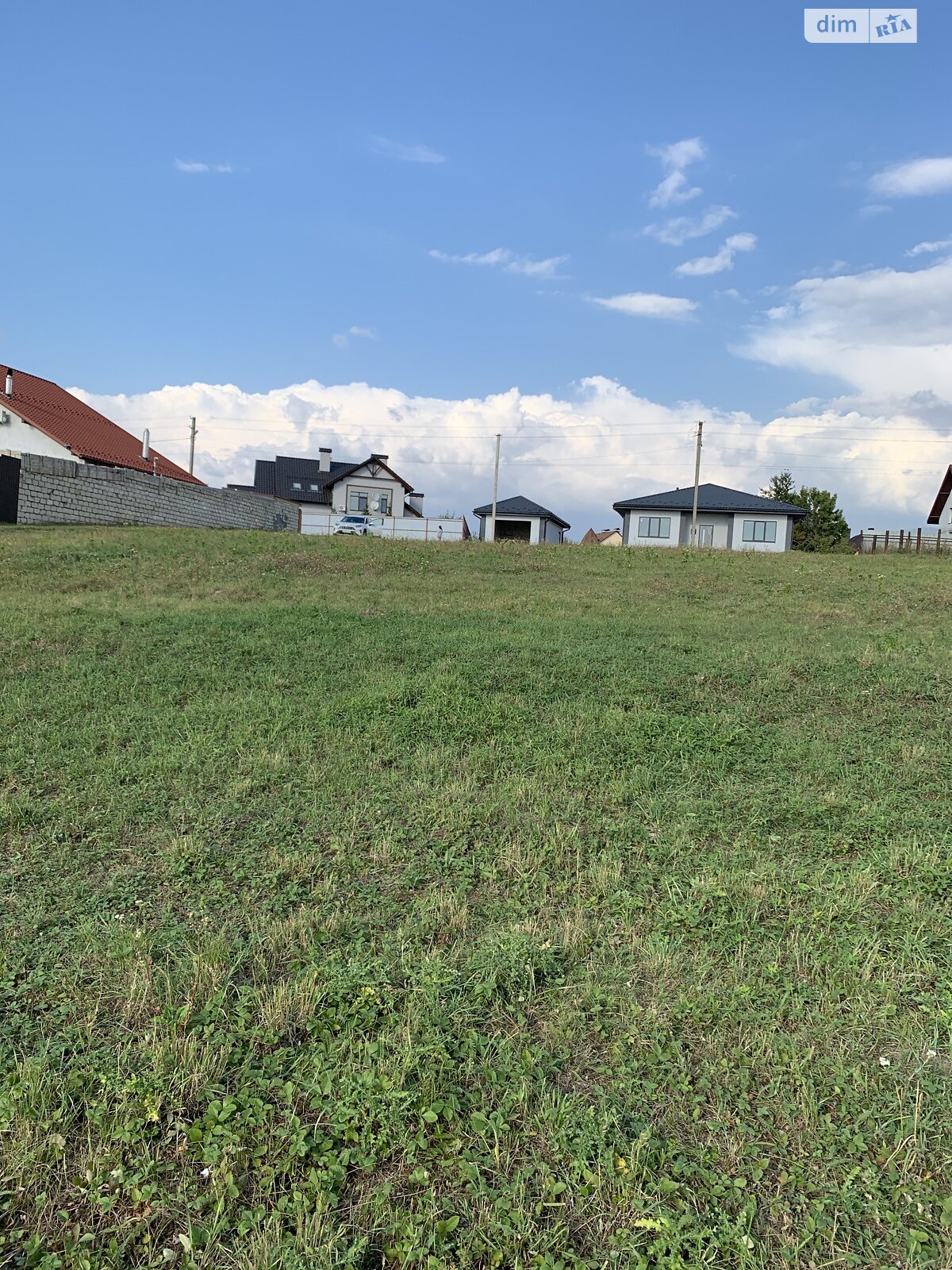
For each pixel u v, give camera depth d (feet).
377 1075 9.55
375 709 23.89
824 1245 7.70
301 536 76.54
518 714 23.68
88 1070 9.77
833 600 49.21
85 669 27.58
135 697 25.05
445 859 15.40
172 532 72.84
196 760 19.84
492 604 44.83
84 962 11.97
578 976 11.76
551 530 162.71
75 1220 7.98
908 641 34.86
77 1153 8.66
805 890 14.19
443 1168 8.50
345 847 15.85
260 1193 8.20
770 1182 8.38
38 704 23.91
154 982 11.35
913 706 25.22
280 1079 9.61
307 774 19.26
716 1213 7.94
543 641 33.30
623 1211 8.04
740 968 11.93
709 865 15.14
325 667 28.58
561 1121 8.99
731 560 71.56
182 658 29.32
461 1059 10.03
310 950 12.22
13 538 59.11
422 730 22.53
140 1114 9.05
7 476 68.23
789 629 38.32
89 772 19.22
